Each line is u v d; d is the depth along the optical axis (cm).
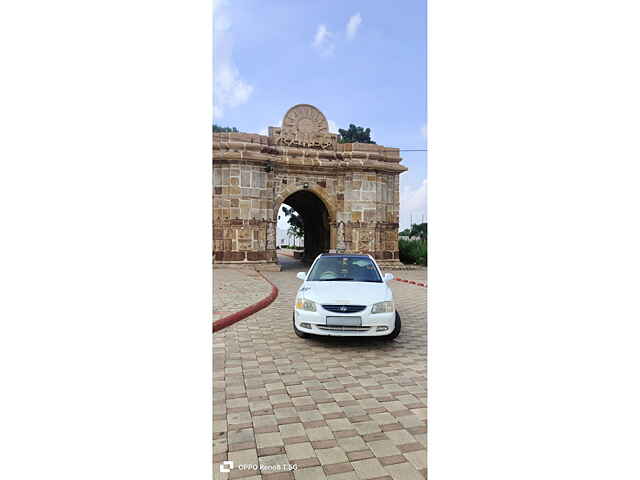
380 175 2233
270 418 402
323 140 2197
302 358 591
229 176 1988
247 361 577
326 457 336
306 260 2756
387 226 2266
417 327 797
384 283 712
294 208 2734
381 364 565
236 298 1065
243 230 1989
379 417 404
